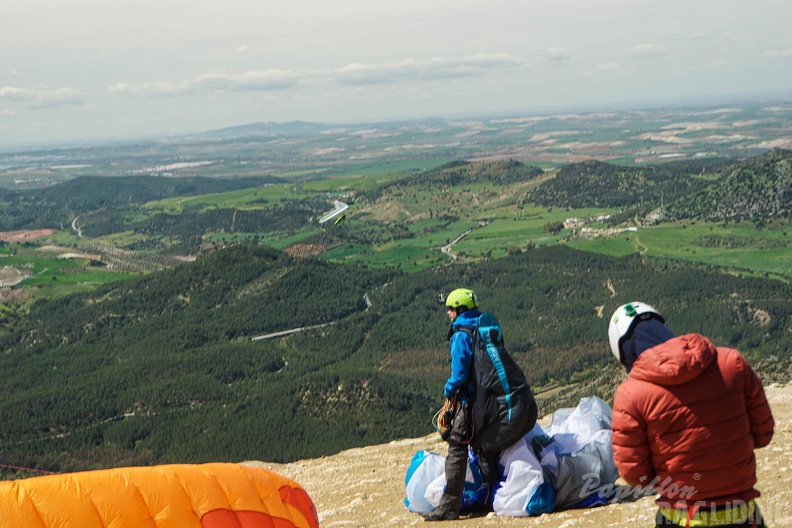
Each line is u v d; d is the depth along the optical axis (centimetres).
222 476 911
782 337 17362
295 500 982
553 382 16675
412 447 2002
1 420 15638
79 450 14138
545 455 1153
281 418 13175
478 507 1187
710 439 625
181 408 15425
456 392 1130
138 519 803
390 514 1262
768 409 651
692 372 623
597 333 19488
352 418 12812
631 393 650
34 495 773
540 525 1056
